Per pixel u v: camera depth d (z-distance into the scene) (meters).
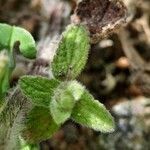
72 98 0.06
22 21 0.12
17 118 0.07
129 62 0.12
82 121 0.06
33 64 0.09
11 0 0.12
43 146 0.11
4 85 0.08
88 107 0.06
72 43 0.06
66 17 0.11
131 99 0.12
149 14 0.12
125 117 0.11
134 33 0.12
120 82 0.12
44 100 0.06
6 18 0.12
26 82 0.06
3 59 0.08
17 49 0.10
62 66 0.06
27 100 0.07
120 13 0.08
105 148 0.11
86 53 0.06
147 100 0.11
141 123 0.11
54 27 0.11
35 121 0.07
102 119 0.06
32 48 0.08
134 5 0.12
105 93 0.12
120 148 0.11
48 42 0.10
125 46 0.12
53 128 0.07
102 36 0.08
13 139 0.07
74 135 0.11
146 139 0.11
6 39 0.08
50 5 0.11
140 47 0.12
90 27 0.08
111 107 0.11
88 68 0.12
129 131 0.11
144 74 0.12
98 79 0.12
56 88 0.06
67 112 0.06
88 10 0.08
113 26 0.08
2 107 0.07
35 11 0.12
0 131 0.07
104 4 0.08
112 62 0.12
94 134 0.11
